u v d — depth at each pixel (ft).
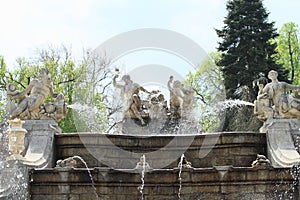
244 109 111.04
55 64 121.49
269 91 62.49
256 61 115.75
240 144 60.13
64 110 62.13
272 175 49.42
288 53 140.36
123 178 49.08
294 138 59.77
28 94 64.28
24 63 124.36
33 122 60.13
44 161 54.95
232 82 114.73
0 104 116.98
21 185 48.11
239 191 49.19
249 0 119.96
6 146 57.11
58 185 48.62
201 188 49.42
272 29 119.96
